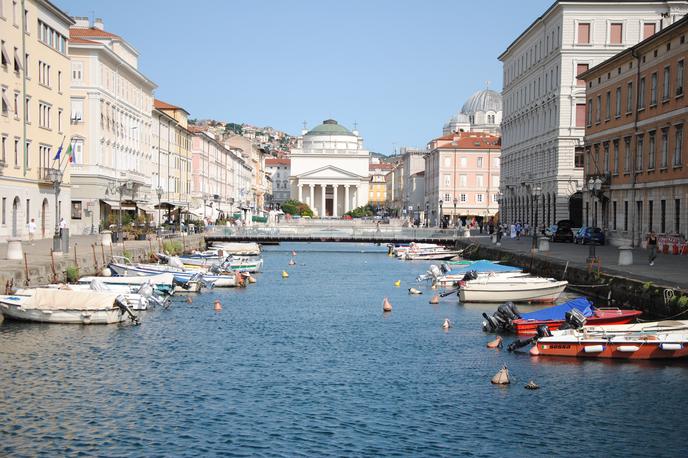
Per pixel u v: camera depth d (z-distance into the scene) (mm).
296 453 20188
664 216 62312
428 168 184375
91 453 20000
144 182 102750
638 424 22688
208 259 66438
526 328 36062
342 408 24141
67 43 75125
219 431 21812
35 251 53094
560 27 91438
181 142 130500
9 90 61031
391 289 57469
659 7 88938
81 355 30891
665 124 61250
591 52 90250
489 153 162500
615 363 29984
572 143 91812
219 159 161125
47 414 23062
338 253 102000
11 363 29172
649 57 64750
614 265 48781
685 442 21219
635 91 67750
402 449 20578
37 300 36781
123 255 57312
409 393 25922
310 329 38312
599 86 77500
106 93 84438
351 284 61062
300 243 132875
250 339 35312
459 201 163375
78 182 81375
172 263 58000
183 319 40875
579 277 48125
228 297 51438
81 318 37156
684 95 57875
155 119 111875
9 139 61219
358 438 21391
